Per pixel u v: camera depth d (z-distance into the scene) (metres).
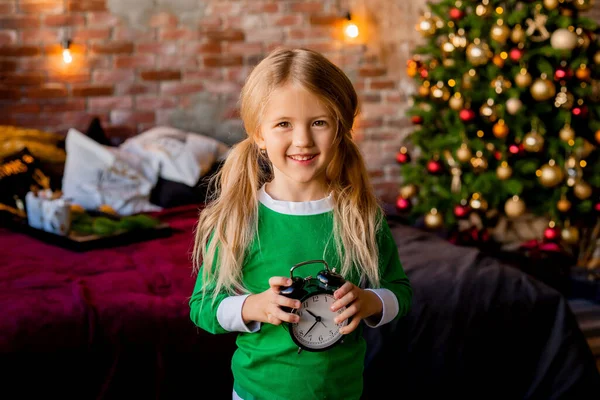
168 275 2.23
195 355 1.92
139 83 4.04
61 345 1.82
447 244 2.71
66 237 2.63
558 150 3.21
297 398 1.09
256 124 1.08
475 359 2.15
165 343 1.90
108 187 3.28
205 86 4.16
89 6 3.89
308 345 1.06
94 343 1.84
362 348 1.15
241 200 1.15
